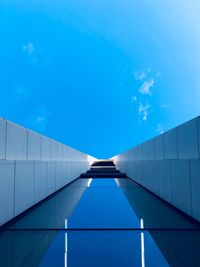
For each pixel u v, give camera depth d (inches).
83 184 490.6
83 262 116.0
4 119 196.2
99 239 146.3
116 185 469.1
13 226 175.5
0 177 174.2
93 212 218.7
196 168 185.0
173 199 242.7
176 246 134.7
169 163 257.9
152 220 189.2
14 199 199.8
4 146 196.1
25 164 229.1
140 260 118.2
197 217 182.5
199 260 117.9
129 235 153.6
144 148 434.0
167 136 281.7
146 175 395.9
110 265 113.2
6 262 115.8
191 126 204.4
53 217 200.7
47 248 131.6
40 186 282.8
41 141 317.1
